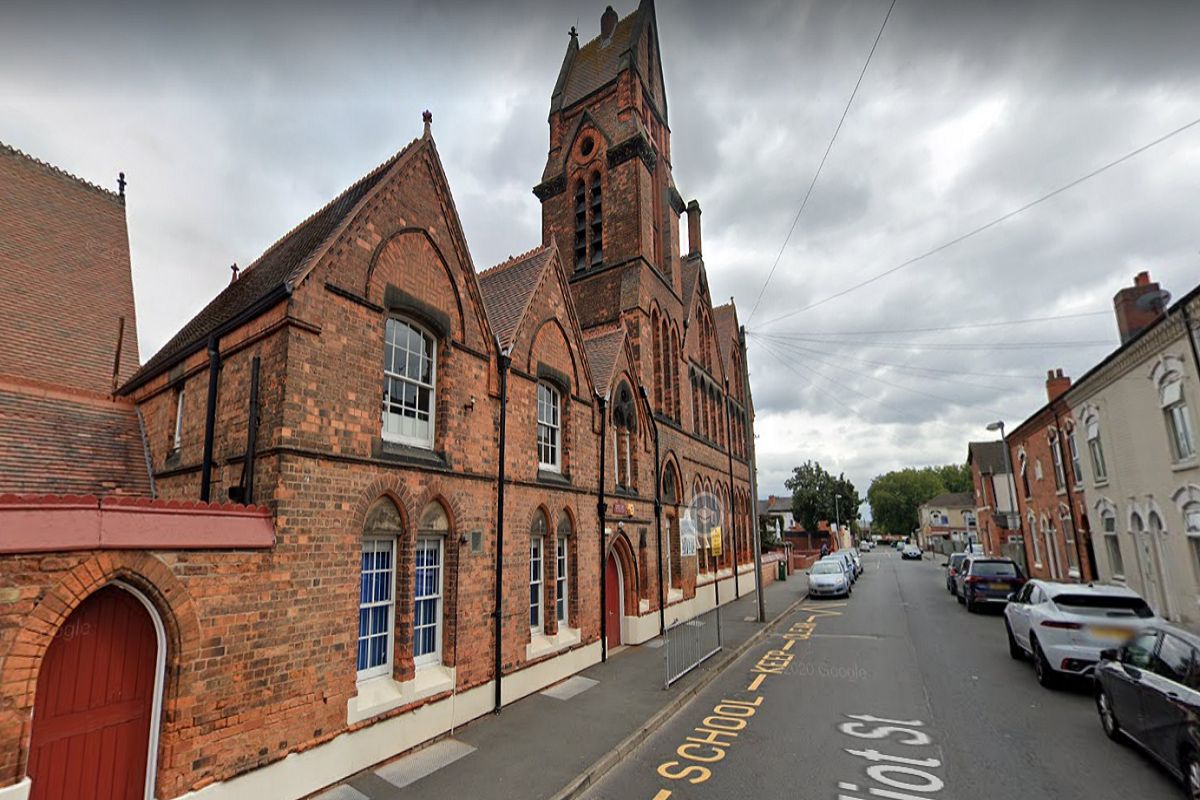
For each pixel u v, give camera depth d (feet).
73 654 18.25
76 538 17.48
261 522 22.50
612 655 48.14
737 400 103.76
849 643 54.19
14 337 43.88
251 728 21.35
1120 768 24.26
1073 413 73.36
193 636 20.02
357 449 26.73
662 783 24.41
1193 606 48.03
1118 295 60.29
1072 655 35.01
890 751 26.86
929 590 104.58
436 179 33.63
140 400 40.22
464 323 34.58
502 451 36.09
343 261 27.20
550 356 43.55
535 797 22.75
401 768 25.57
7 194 50.65
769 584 116.16
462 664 31.22
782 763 25.94
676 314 76.28
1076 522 75.25
